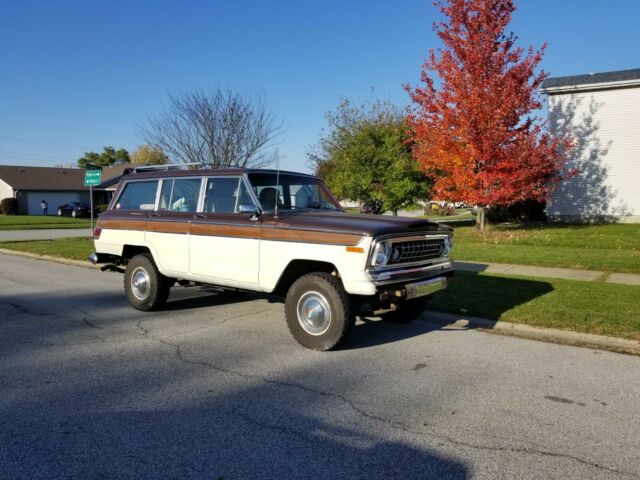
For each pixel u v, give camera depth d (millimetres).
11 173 51625
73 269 12305
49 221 35031
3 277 10992
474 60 15859
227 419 3867
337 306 5328
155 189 7363
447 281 5992
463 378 4770
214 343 5887
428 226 5734
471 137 16062
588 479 3076
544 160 16266
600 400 4273
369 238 5094
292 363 5180
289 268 5836
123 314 7355
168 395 4332
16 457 3291
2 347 5723
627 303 7352
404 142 18812
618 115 21047
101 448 3412
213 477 3074
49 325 6723
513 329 6426
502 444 3500
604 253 12594
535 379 4758
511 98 15586
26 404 4129
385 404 4160
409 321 6812
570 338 6062
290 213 5977
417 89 17219
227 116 21562
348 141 22906
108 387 4508
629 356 5480
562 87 21531
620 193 21219
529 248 13828
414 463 3244
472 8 16156
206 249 6465
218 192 6531
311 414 3963
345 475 3100
